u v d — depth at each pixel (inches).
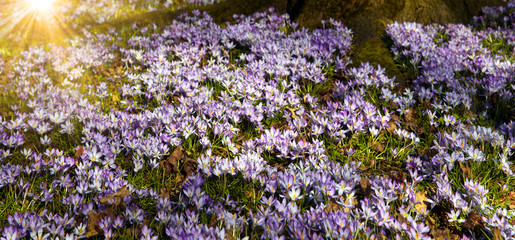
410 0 250.7
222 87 196.5
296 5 280.7
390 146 149.4
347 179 119.5
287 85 186.4
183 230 105.3
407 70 206.4
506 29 252.8
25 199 121.9
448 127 155.3
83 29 328.8
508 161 134.3
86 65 228.2
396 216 112.9
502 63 190.2
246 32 247.4
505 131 147.4
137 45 261.0
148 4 406.0
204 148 147.9
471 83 181.8
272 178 122.9
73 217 104.0
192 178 118.4
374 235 98.0
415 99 181.0
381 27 235.6
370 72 191.2
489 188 126.7
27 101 192.4
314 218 103.3
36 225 100.0
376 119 150.0
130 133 145.9
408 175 132.4
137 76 200.1
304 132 151.6
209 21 303.7
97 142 143.3
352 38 237.8
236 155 147.4
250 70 199.6
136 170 131.1
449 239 103.6
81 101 167.8
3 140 139.5
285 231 106.0
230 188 128.2
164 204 109.0
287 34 260.4
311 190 120.0
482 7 283.9
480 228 110.3
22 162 142.5
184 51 226.8
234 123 161.8
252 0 307.4
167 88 198.4
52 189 121.6
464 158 128.6
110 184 117.6
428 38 225.0
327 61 210.8
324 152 143.7
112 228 107.7
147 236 98.3
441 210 119.9
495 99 168.2
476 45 213.5
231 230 100.7
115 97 196.4
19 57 269.9
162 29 305.3
